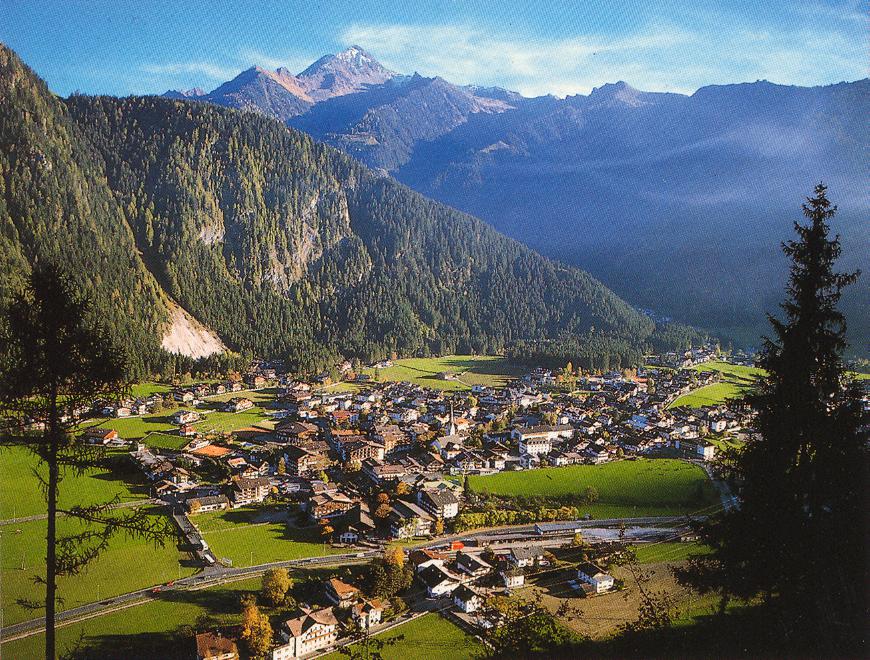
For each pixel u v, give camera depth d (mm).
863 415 31984
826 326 32750
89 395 33000
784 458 33125
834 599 32062
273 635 80375
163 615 85250
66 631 80312
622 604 85000
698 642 38094
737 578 34250
